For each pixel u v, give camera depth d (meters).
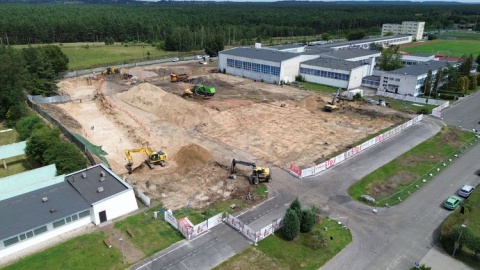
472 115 69.50
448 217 36.66
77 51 138.38
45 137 43.84
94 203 34.00
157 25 183.50
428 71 82.75
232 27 179.75
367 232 34.19
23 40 153.50
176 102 66.75
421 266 28.83
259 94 81.38
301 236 33.16
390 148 53.00
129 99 74.88
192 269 29.08
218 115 65.19
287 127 61.16
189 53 145.25
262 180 42.97
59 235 33.03
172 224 34.59
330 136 57.62
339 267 29.62
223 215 35.62
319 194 40.47
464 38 188.75
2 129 57.88
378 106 74.19
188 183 42.72
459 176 45.38
